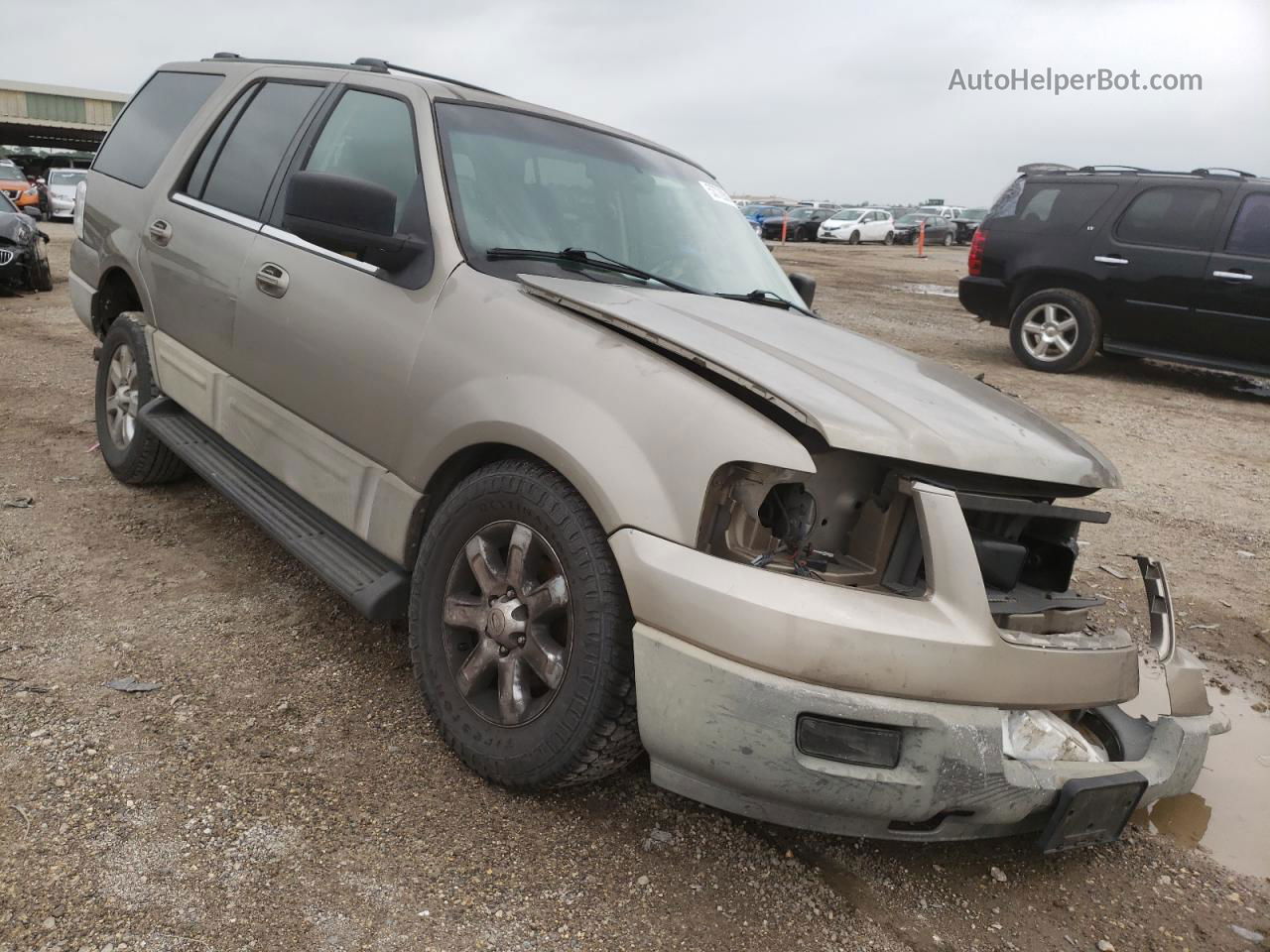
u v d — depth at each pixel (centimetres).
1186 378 1092
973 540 233
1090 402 907
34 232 1149
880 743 216
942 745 216
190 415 416
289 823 240
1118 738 258
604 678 234
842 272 2219
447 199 301
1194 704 265
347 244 293
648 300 286
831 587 219
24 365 735
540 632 251
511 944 211
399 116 331
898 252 3391
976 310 1120
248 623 345
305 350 324
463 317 277
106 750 261
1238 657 415
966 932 235
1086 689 236
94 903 207
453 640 272
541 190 326
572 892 229
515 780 254
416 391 282
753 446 220
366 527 299
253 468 374
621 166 363
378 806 251
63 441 539
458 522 268
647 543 227
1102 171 1035
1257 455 756
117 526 422
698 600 218
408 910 217
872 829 226
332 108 362
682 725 223
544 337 260
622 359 246
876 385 254
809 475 226
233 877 220
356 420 304
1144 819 299
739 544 225
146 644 323
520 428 250
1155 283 973
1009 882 257
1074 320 1030
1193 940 244
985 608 222
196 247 392
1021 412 281
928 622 218
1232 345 949
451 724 267
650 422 233
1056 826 231
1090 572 494
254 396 357
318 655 326
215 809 242
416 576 280
